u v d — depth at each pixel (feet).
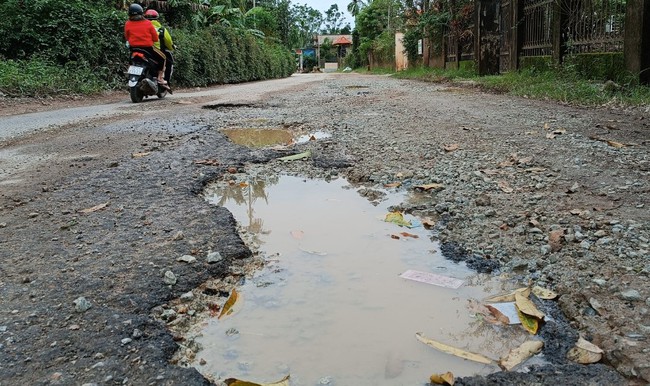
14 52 40.09
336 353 5.50
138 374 5.07
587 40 27.91
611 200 9.80
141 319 6.08
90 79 40.09
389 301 6.64
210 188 12.06
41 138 18.66
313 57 279.08
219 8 72.08
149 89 32.58
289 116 23.62
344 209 10.41
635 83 23.44
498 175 11.98
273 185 12.26
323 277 7.38
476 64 45.60
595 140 14.96
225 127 20.75
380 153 14.83
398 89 39.63
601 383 4.83
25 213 9.87
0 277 7.09
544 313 6.24
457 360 5.35
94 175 12.62
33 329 5.79
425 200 10.71
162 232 8.81
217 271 7.48
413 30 74.90
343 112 24.53
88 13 41.88
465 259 7.88
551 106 23.09
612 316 5.88
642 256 7.35
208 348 5.65
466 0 53.42
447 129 18.08
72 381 4.92
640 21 23.13
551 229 8.59
